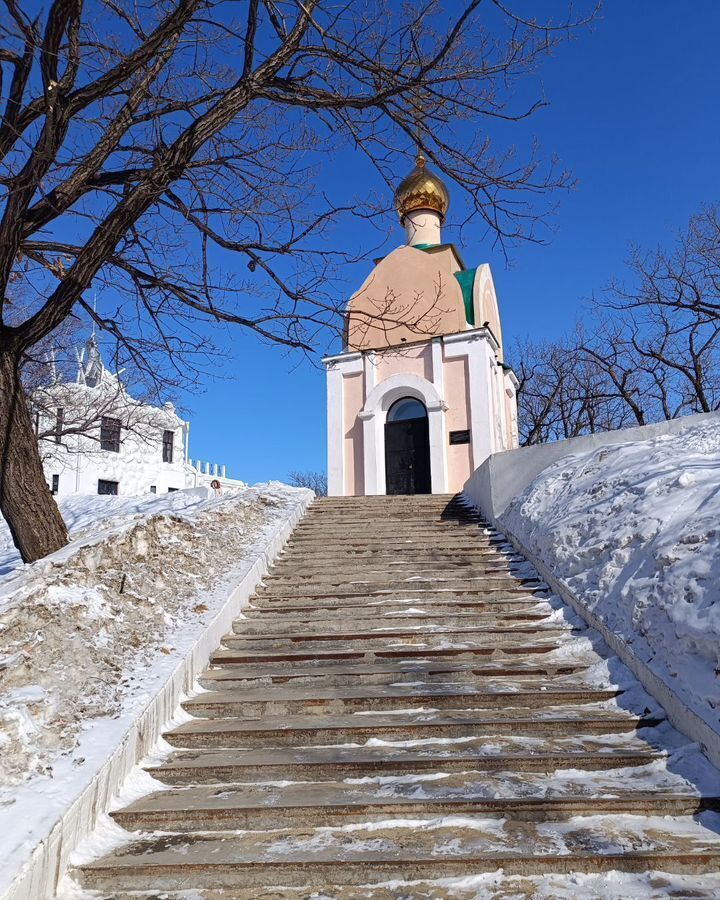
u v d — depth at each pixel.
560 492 8.98
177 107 7.32
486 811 3.61
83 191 6.80
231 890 3.16
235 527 9.83
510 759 4.12
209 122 6.77
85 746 4.02
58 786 3.57
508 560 8.88
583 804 3.60
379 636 6.52
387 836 3.46
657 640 4.97
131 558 6.87
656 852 3.17
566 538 7.59
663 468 7.38
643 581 5.63
